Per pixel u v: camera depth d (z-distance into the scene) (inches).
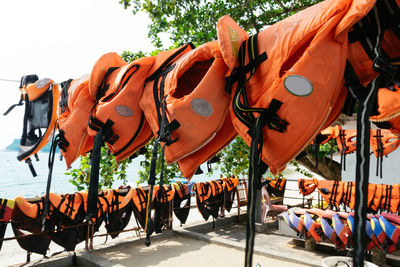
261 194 291.0
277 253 204.5
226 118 57.9
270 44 40.9
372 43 34.1
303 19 37.8
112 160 237.5
